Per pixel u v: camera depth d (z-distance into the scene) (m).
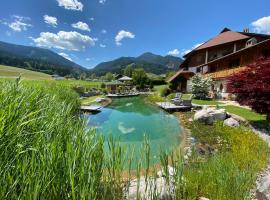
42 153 1.97
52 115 3.00
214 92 22.92
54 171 1.83
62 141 2.27
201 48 30.45
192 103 18.41
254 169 4.64
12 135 1.92
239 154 5.56
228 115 11.31
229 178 3.44
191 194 3.25
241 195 3.20
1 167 1.68
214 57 29.48
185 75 30.50
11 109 2.24
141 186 3.12
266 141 7.32
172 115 14.60
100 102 20.86
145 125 11.71
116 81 41.88
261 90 9.14
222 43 27.52
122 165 2.51
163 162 2.92
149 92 38.38
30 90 3.98
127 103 23.16
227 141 7.50
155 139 8.79
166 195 2.84
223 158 4.76
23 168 1.68
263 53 19.14
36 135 2.23
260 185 4.05
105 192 2.16
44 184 1.68
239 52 20.56
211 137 8.39
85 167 1.94
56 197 1.78
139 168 2.55
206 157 6.14
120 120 13.12
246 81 9.98
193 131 9.62
